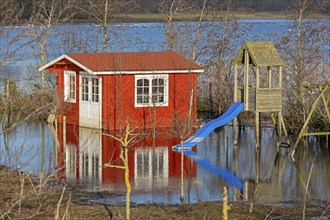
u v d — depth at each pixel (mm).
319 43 62531
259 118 47094
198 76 58281
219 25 71125
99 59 50688
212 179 34562
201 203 29078
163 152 41781
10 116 40344
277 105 43719
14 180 29469
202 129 44125
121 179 34062
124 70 49406
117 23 70688
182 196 30141
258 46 43844
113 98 49781
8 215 23141
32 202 24875
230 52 65375
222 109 55312
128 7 70688
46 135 46469
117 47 77938
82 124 51469
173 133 41844
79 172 35469
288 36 69875
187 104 51000
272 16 92625
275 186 33188
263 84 55906
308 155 41219
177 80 50875
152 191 31672
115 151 41562
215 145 44688
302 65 53906
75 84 51562
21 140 43562
